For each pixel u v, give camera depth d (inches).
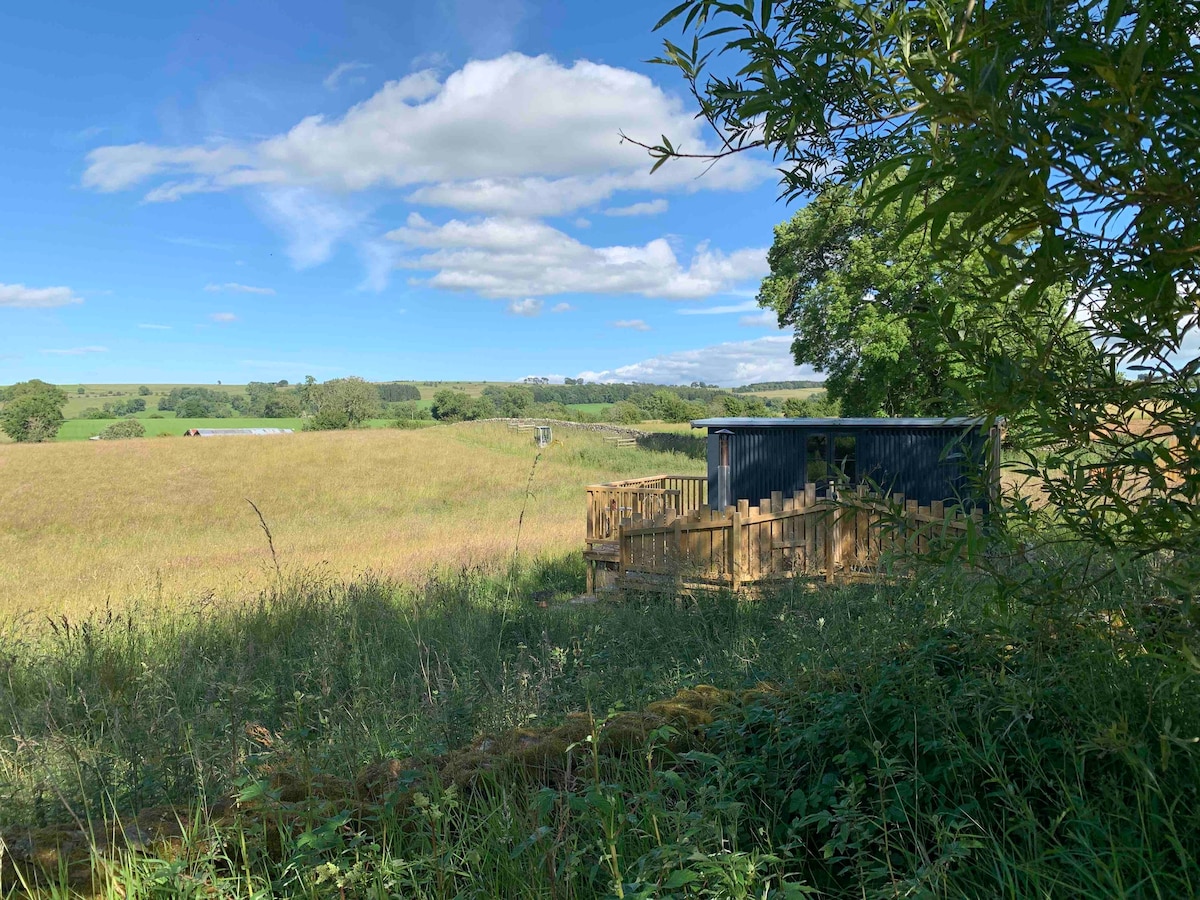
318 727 181.5
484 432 2273.6
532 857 100.3
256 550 873.5
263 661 296.7
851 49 63.5
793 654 173.9
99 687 243.8
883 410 1120.2
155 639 347.6
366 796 122.0
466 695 179.8
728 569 366.6
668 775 96.3
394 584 482.9
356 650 268.8
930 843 102.0
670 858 86.0
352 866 98.5
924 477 498.3
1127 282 51.5
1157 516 66.3
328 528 1085.8
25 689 247.1
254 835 103.6
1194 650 70.2
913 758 109.0
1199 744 87.3
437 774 120.4
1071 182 48.2
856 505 95.9
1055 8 49.1
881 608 157.9
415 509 1295.5
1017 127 45.4
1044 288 51.1
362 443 2039.9
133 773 132.5
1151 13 43.4
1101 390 65.1
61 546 1005.2
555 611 372.8
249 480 1539.1
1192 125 47.8
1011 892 85.2
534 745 130.5
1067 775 101.6
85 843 101.9
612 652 257.6
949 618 134.9
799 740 118.0
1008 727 100.7
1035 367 62.8
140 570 726.5
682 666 234.8
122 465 1667.1
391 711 197.5
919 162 49.4
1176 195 45.3
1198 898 78.3
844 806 94.5
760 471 529.3
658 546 392.2
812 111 71.5
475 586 462.3
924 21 61.9
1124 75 43.5
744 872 82.4
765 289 1374.3
